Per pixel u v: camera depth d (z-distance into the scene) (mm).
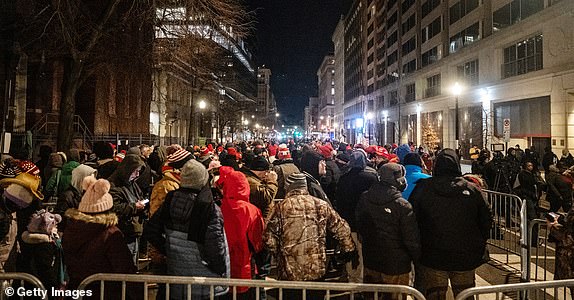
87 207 3877
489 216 4547
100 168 7039
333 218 4398
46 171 7246
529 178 9938
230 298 4621
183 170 3920
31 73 26156
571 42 23188
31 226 4590
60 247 4738
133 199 5781
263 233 4320
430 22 47375
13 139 19141
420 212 4691
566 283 3432
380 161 8773
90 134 26391
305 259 4160
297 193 4410
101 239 3828
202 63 22328
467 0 37875
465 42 38281
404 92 56281
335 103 141625
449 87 40469
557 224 4789
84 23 15305
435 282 4574
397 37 61469
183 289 3693
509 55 30312
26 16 19984
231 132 62406
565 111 23688
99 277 3410
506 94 29844
